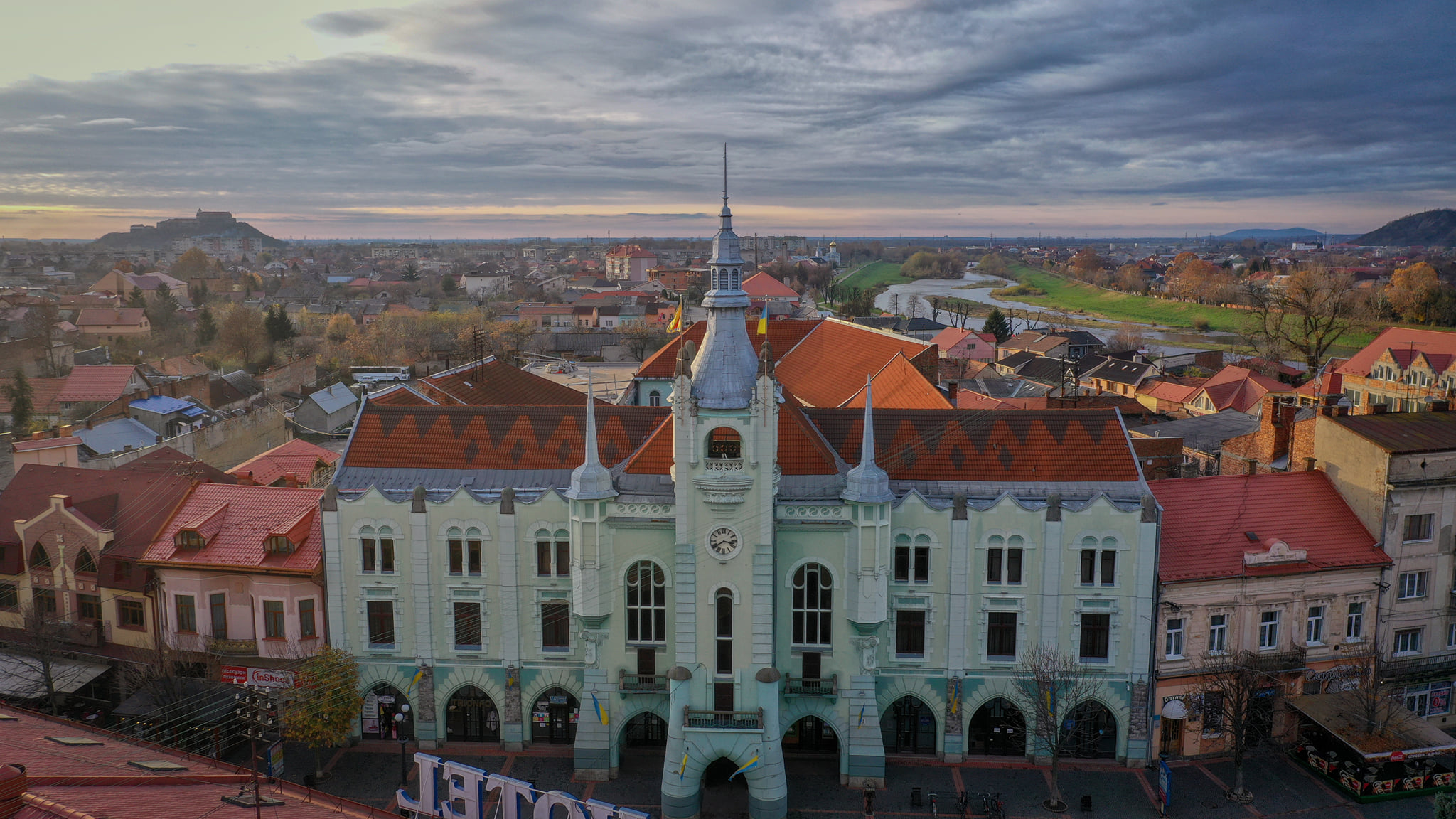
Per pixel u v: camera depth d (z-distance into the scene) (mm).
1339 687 66500
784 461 63781
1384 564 66000
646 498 61281
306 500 71688
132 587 69938
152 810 35844
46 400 148500
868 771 62500
